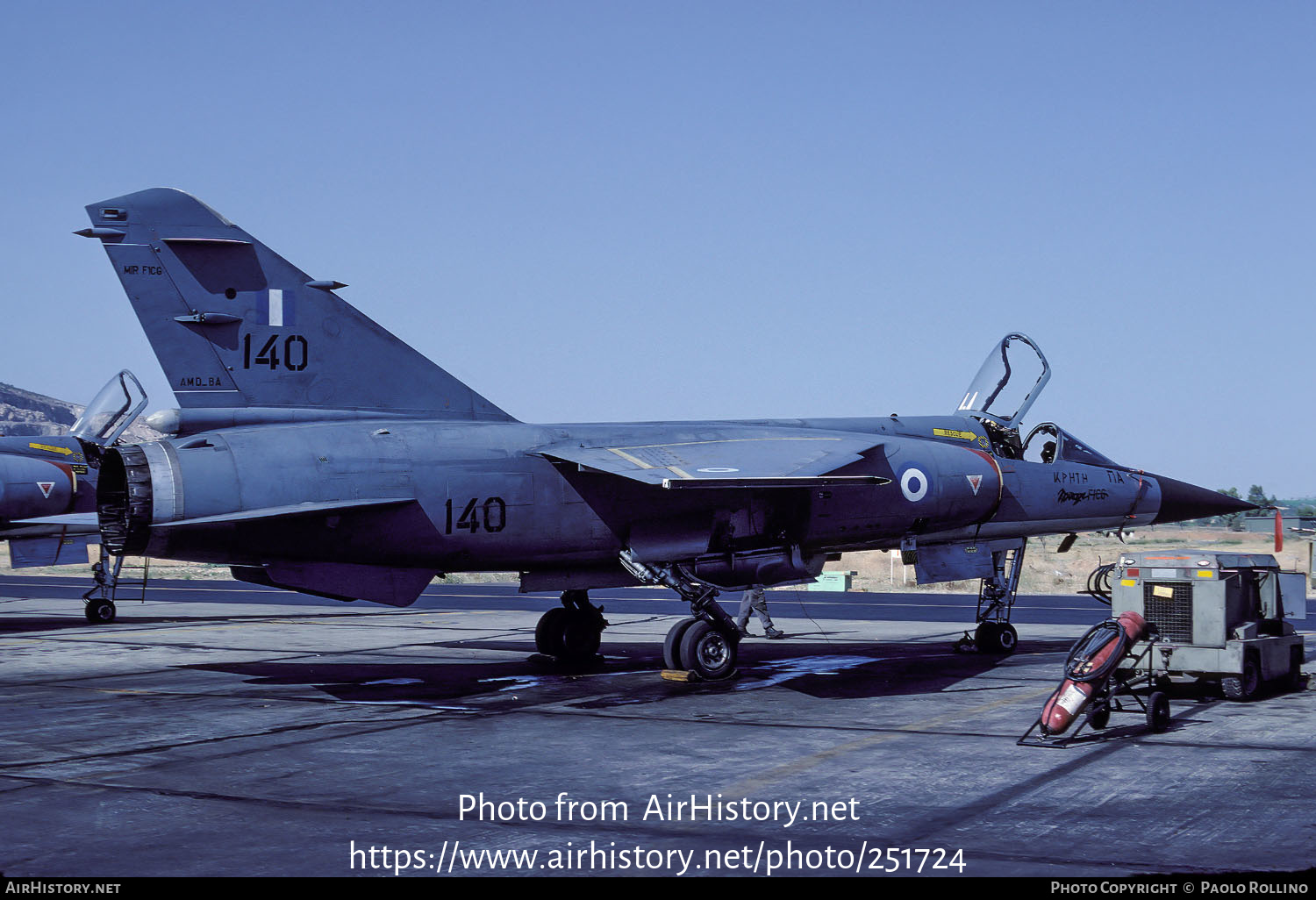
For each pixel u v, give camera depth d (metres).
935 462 14.05
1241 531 63.62
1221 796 7.00
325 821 6.54
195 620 21.94
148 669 14.13
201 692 12.06
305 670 14.02
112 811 6.77
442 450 11.95
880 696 11.49
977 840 6.08
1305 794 7.07
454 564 12.21
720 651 12.77
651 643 17.67
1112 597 10.87
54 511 19.69
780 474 11.48
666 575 12.59
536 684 12.59
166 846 6.03
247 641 17.77
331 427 11.74
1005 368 15.96
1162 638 10.60
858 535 13.66
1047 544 55.31
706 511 12.87
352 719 10.20
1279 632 11.16
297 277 12.07
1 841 6.09
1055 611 24.11
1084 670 8.68
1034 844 6.00
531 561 12.52
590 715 10.42
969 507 14.30
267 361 11.88
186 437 11.45
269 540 11.31
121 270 11.45
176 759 8.37
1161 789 7.23
